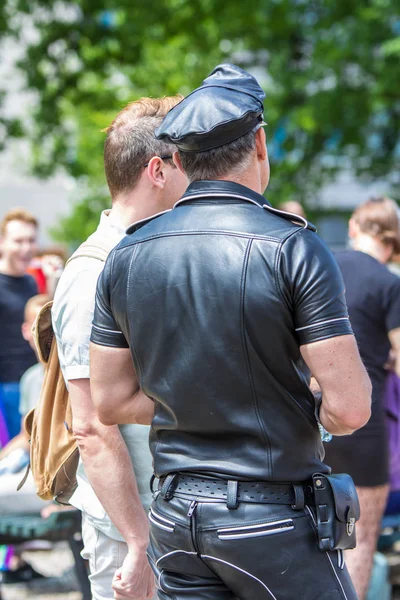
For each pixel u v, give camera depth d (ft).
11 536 16.53
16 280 24.94
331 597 7.54
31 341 21.93
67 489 10.41
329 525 7.58
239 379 7.50
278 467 7.51
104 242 9.90
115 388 8.50
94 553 10.25
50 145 69.36
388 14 58.65
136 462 9.96
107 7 64.64
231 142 7.89
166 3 62.34
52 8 65.57
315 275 7.32
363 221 16.30
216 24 63.41
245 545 7.49
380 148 68.13
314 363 7.36
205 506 7.63
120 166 9.96
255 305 7.39
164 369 7.86
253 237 7.55
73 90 67.26
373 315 15.33
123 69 65.67
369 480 15.44
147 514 10.00
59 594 19.70
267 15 63.72
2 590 20.11
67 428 10.19
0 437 23.18
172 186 10.02
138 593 9.50
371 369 15.40
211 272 7.59
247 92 7.95
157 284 7.87
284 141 65.82
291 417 7.58
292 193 68.23
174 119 7.96
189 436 7.87
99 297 8.46
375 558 17.48
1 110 67.21
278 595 7.50
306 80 60.70
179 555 7.89
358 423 7.43
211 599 7.89
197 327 7.61
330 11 62.64
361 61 59.52
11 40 66.23
